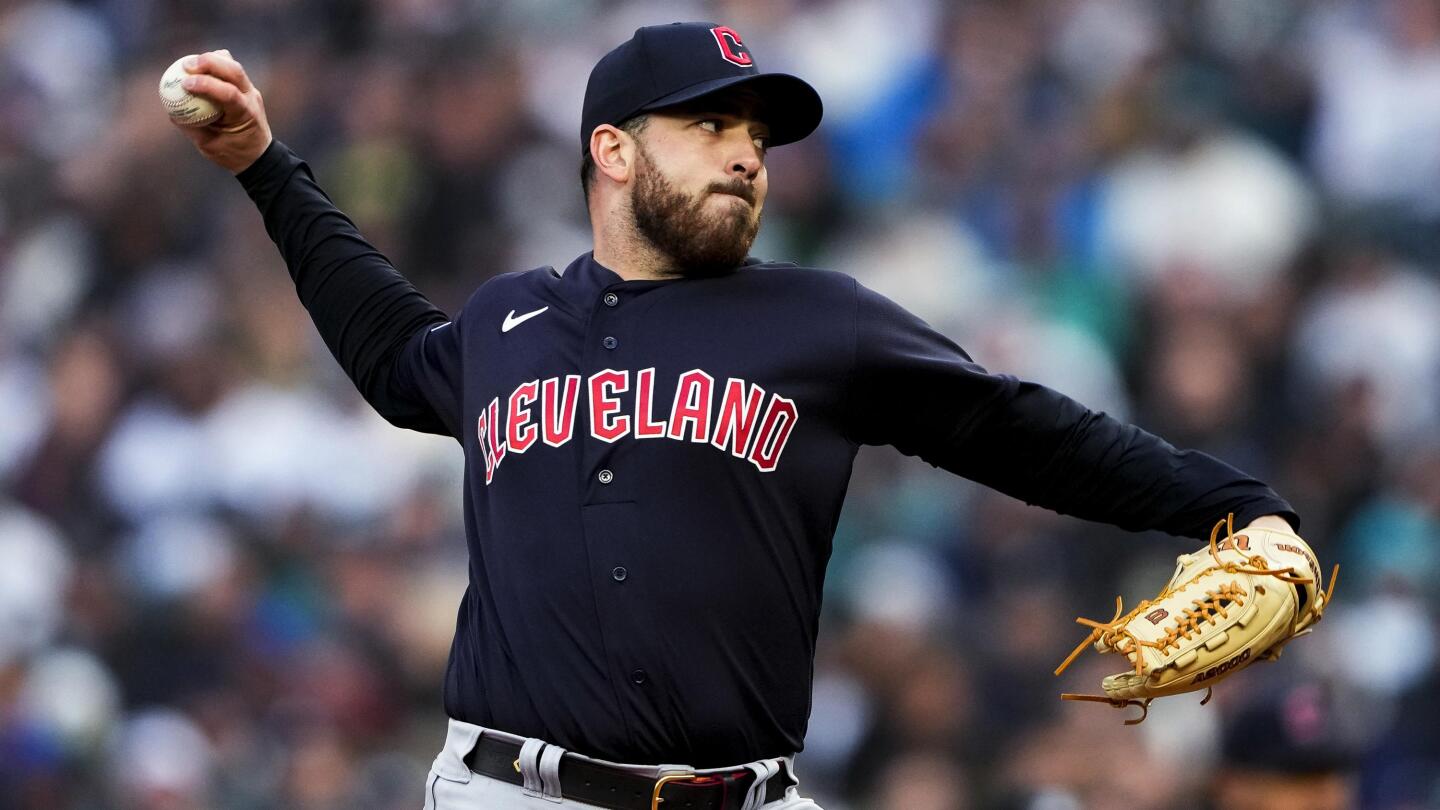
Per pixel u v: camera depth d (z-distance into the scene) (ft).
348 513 117.50
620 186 37.55
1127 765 87.30
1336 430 106.73
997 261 123.75
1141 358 115.75
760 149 37.73
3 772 102.78
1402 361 114.42
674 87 36.70
